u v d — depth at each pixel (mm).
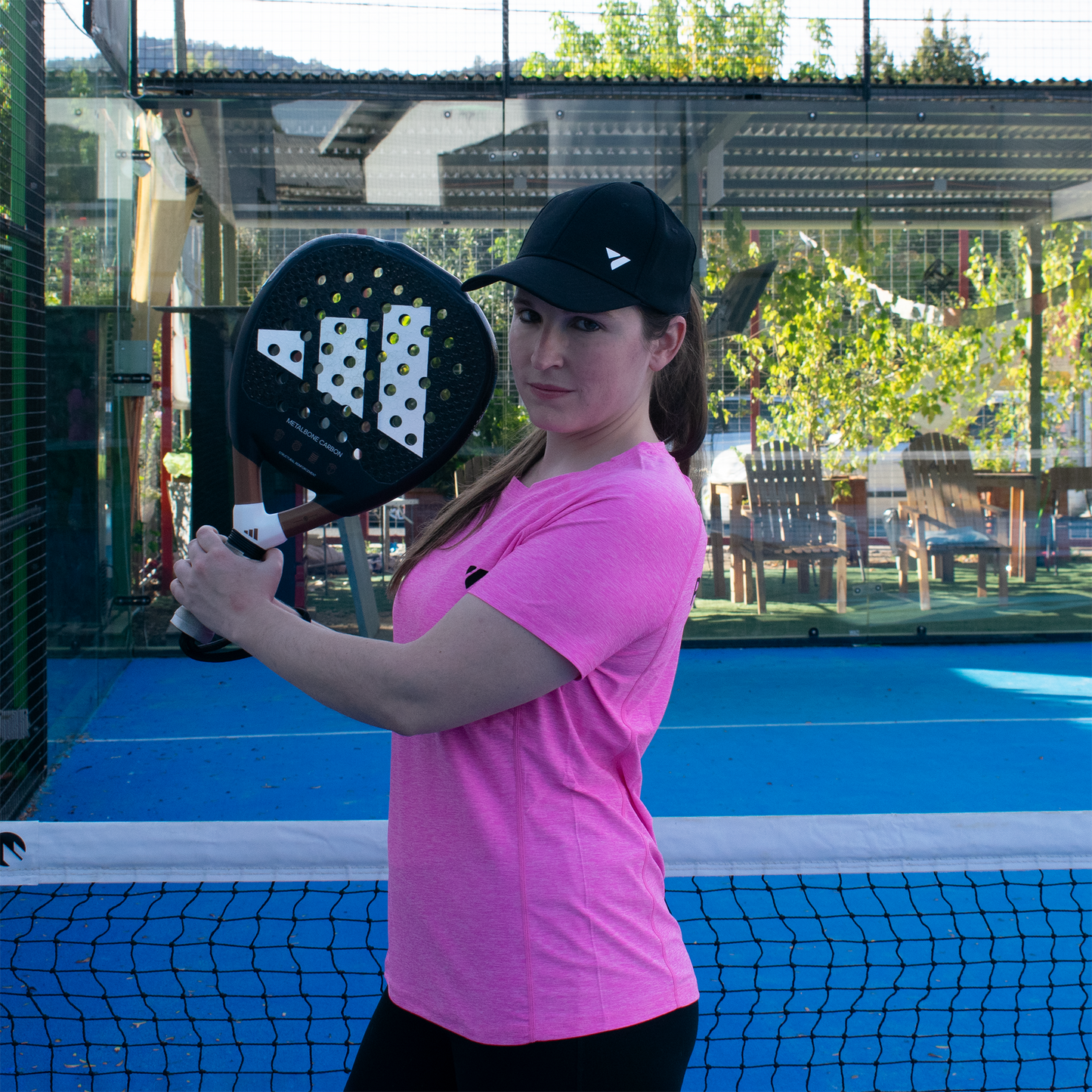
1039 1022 2461
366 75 6648
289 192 6676
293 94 6625
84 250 5621
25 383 4156
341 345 1068
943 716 5539
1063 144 6984
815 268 6980
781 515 7191
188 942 2820
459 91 6715
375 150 6699
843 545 7254
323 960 2736
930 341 7074
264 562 1062
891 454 7191
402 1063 1175
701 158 6863
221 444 6527
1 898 3020
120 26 6289
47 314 4957
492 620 999
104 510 6102
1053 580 7391
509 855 1073
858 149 6918
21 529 4121
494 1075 1074
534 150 6777
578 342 1076
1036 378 7141
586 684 1067
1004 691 6066
